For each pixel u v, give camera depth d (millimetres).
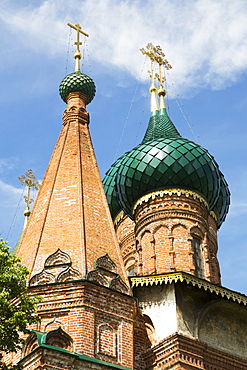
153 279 25781
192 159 32156
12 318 19219
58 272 24828
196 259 30859
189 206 31766
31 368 21547
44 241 26266
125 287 25344
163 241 31000
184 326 25406
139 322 26062
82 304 23734
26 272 20203
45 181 29281
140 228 32062
